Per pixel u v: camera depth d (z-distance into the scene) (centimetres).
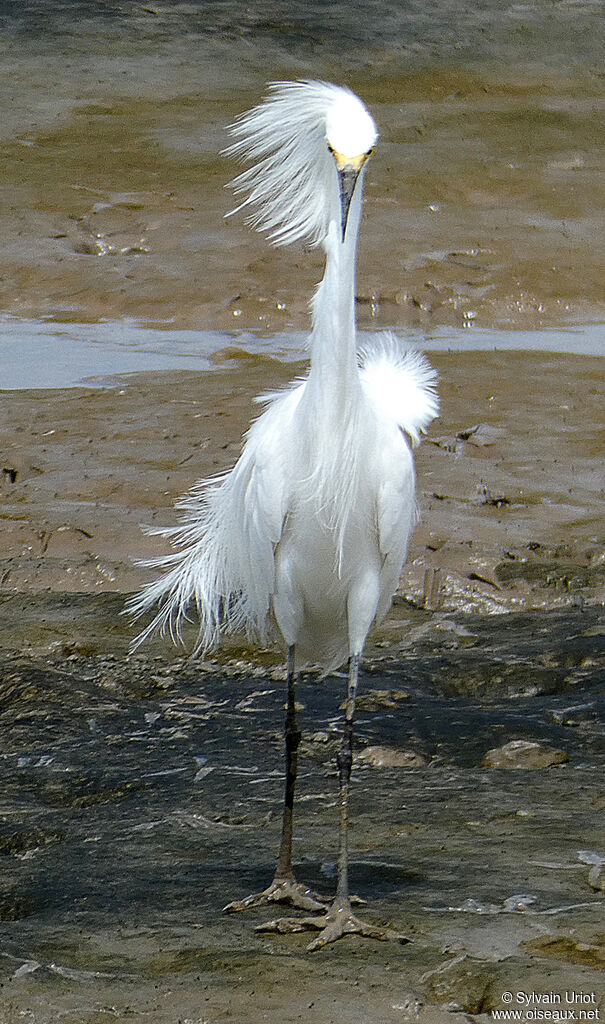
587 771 874
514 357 1908
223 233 2353
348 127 673
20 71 3177
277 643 834
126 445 1533
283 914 680
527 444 1545
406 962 626
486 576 1241
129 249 2320
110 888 714
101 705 1002
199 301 2153
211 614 926
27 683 1030
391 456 724
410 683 1053
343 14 3816
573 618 1177
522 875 710
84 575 1247
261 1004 594
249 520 738
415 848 752
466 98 3062
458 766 903
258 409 1656
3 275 2242
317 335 689
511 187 2575
